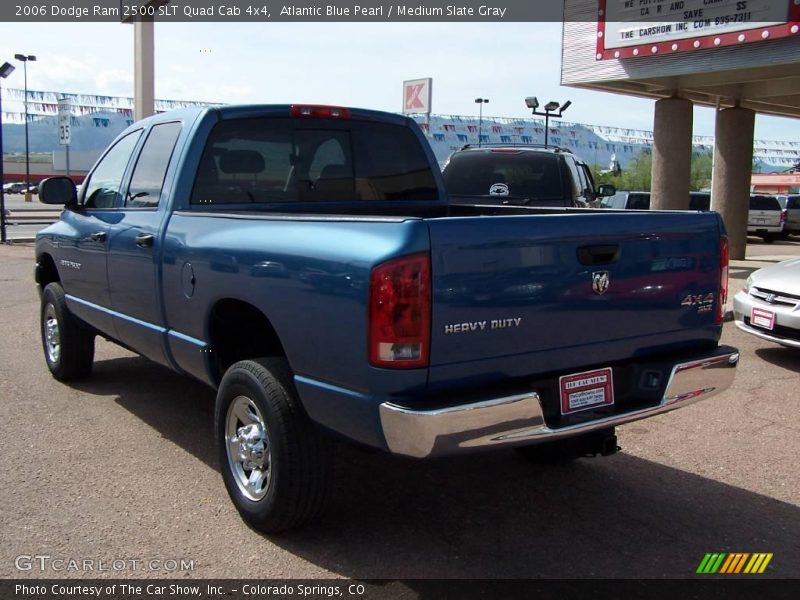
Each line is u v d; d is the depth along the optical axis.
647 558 3.59
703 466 4.74
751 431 5.39
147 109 14.13
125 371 6.73
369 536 3.76
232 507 4.04
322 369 3.26
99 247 5.19
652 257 3.62
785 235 28.17
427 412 2.93
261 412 3.60
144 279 4.61
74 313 5.92
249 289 3.63
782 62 11.33
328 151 4.97
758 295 7.40
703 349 3.96
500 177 9.56
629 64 13.26
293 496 3.52
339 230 3.24
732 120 15.78
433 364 3.02
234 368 3.79
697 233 3.81
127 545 3.62
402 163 5.34
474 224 3.06
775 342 7.35
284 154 4.79
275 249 3.47
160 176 4.70
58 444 4.93
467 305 3.05
